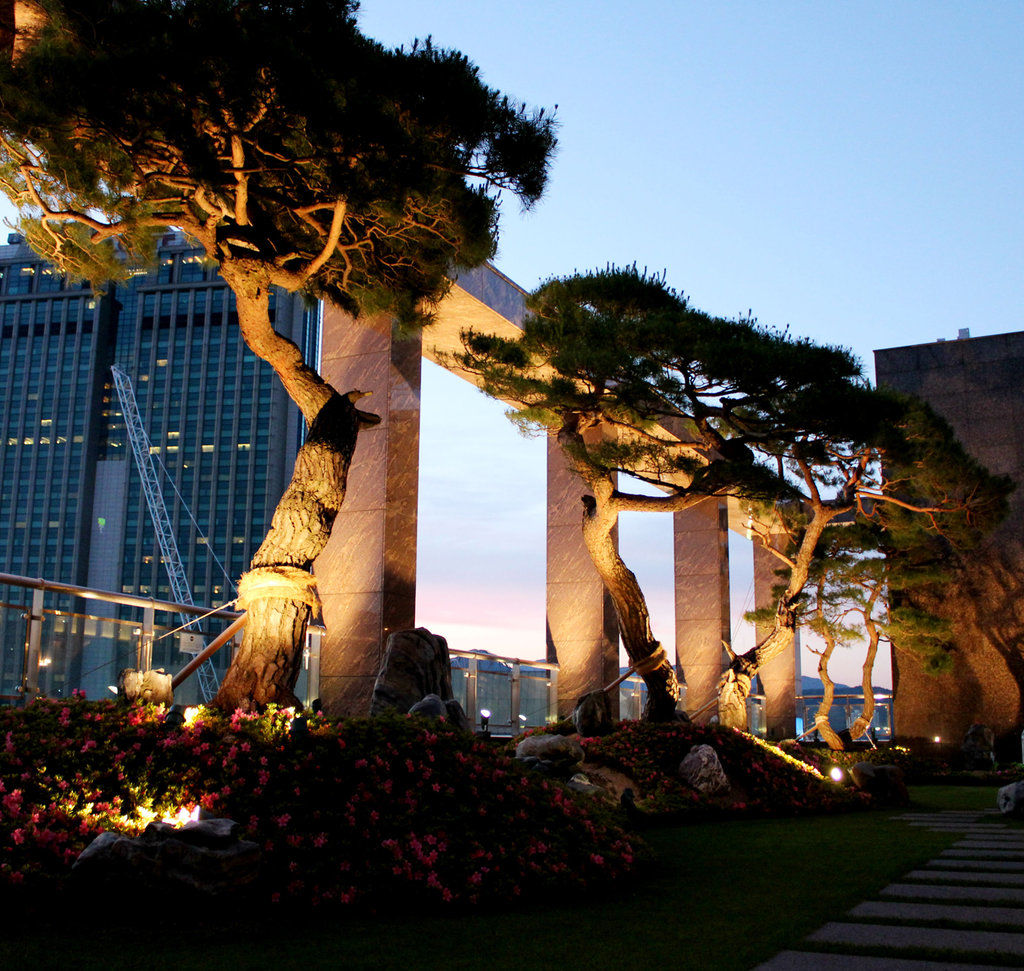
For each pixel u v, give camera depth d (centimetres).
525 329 1609
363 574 1700
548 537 2611
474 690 2200
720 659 3291
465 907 671
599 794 1276
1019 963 513
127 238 1062
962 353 3306
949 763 3059
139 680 873
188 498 13238
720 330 1527
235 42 817
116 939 529
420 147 914
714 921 634
